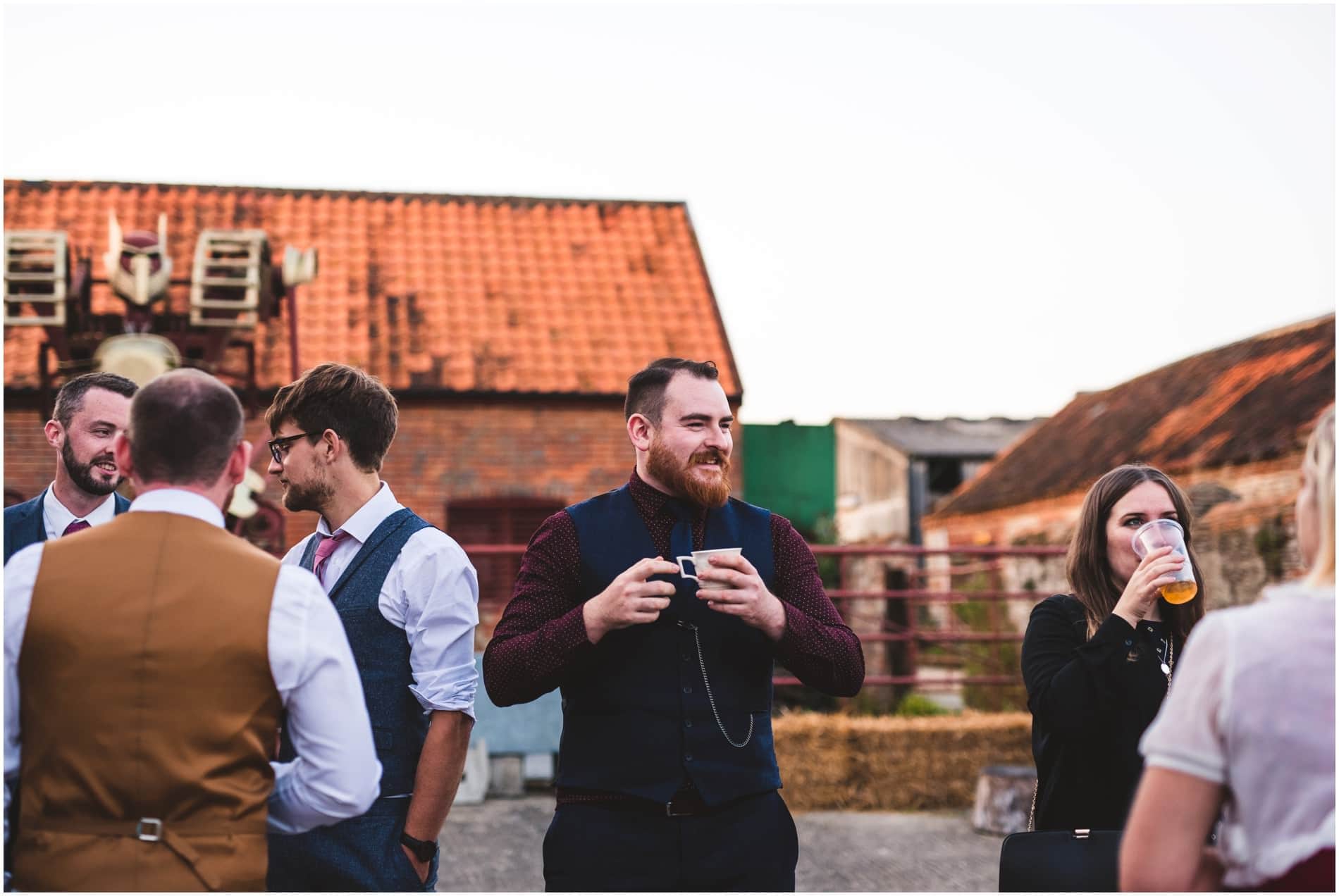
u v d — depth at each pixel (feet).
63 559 6.49
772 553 9.21
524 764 23.97
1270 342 52.49
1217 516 39.27
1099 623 9.42
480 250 44.24
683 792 8.30
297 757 6.79
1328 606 5.28
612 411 38.45
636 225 46.78
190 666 6.26
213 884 6.12
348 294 40.93
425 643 8.52
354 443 8.89
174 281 27.32
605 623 8.11
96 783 6.14
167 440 6.73
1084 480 50.96
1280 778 5.14
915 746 23.70
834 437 76.43
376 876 8.10
